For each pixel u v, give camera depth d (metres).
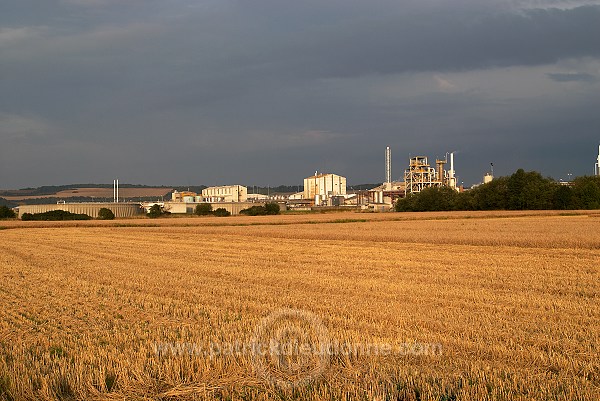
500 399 9.39
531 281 23.23
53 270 29.59
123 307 18.45
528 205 114.62
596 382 10.20
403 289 21.20
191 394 10.08
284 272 27.33
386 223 76.31
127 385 10.48
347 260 32.62
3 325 15.98
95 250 42.62
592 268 27.28
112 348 12.94
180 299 19.89
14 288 23.09
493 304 17.98
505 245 40.88
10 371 11.16
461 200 123.62
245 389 10.26
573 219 78.38
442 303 18.23
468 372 10.70
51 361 11.91
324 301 18.50
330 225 73.50
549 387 9.79
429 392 9.69
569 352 12.07
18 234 65.75
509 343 12.80
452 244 43.34
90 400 9.91
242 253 38.56
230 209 155.00
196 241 52.12
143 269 29.67
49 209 144.38
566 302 18.03
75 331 15.12
